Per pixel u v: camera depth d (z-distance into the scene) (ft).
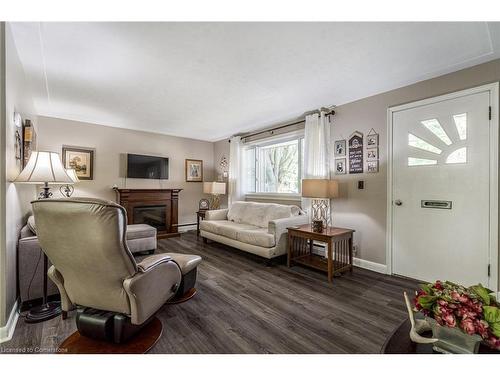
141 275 4.77
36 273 6.75
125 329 5.03
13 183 6.40
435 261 8.31
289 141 14.38
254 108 11.75
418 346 3.30
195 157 19.04
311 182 9.98
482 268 7.36
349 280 8.84
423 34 6.07
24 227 7.30
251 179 16.97
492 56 7.06
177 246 13.78
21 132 7.57
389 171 9.41
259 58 7.22
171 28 5.82
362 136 10.27
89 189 14.21
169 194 16.67
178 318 6.21
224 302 7.13
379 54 6.99
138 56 7.11
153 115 12.98
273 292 7.83
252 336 5.44
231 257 11.71
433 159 8.34
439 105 8.23
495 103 7.13
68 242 4.37
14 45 6.37
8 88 5.64
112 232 4.18
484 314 2.92
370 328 5.78
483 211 7.34
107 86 9.23
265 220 12.60
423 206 8.57
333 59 7.27
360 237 10.30
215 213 15.05
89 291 4.89
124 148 15.57
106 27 5.78
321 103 11.04
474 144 7.50
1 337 5.17
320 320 6.14
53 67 7.75
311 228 10.18
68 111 12.26
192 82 8.88
